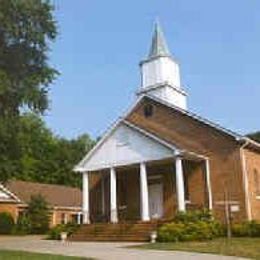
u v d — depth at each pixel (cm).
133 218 3303
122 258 1756
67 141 8156
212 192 3077
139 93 3803
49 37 2462
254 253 1866
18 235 4291
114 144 3228
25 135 2803
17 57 2361
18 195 5116
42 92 2464
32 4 2319
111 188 3189
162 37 3888
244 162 3034
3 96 2334
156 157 3019
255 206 3028
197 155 3091
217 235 2711
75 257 1791
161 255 1842
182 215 2795
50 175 7412
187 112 3288
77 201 5828
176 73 3853
